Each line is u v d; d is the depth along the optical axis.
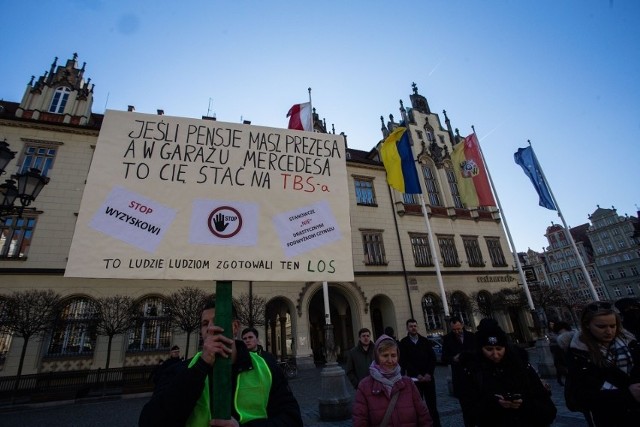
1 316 13.67
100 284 17.28
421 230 26.33
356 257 23.22
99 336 16.77
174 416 1.64
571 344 3.14
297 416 2.09
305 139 3.03
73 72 22.78
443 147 31.89
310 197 2.81
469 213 29.05
